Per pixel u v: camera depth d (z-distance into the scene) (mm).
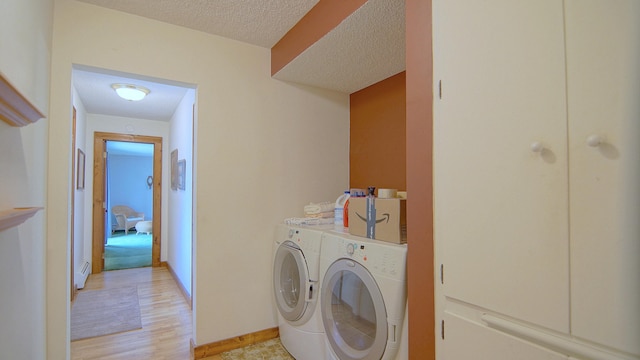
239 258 2393
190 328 2688
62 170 1815
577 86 769
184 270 3531
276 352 2266
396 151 2467
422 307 1219
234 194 2391
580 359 760
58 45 1835
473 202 1018
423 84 1226
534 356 850
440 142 1146
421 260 1224
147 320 2842
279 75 2504
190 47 2244
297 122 2686
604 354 715
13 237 1137
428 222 1193
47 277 1753
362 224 1679
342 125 2934
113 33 1997
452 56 1104
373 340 1506
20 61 1176
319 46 1996
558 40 807
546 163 827
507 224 917
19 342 1221
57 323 1777
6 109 899
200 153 2271
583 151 757
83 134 4008
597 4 735
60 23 1848
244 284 2406
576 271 767
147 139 4805
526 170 873
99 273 4414
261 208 2498
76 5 1899
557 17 810
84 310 3061
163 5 1957
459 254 1066
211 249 2293
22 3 1189
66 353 1801
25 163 1288
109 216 8461
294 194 2656
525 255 871
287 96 2637
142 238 7793
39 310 1581
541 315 833
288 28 2232
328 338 1761
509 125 916
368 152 2742
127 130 4668
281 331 2342
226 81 2375
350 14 1647
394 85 2490
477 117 1010
